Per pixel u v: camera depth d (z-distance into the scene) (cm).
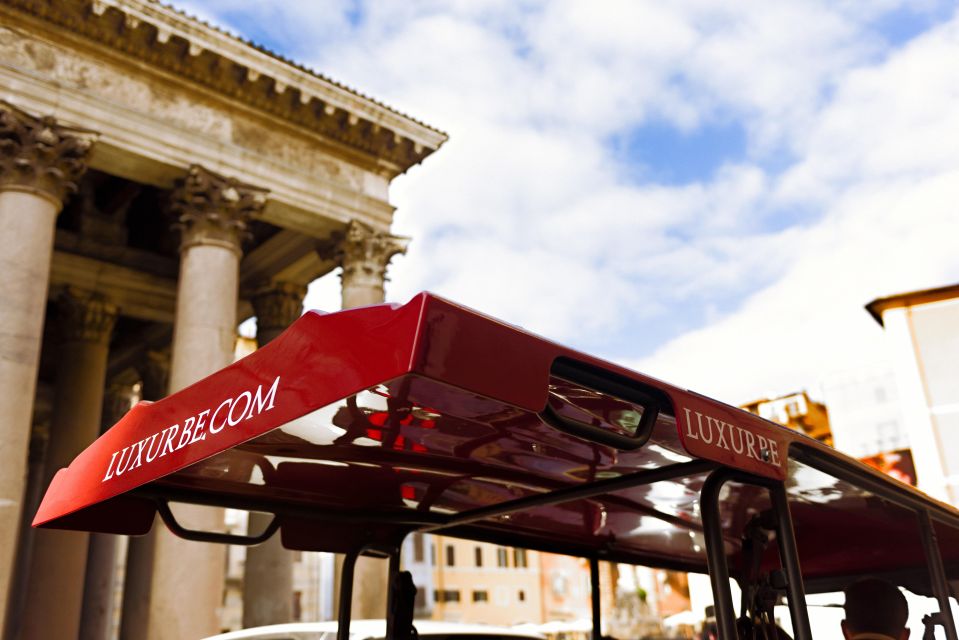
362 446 326
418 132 2114
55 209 1538
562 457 329
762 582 300
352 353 198
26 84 1553
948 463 2188
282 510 414
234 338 1734
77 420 2142
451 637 518
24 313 1416
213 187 1762
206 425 262
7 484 1316
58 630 1830
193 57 1766
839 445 3562
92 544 2455
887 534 470
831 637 517
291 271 2286
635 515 431
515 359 196
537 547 499
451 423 290
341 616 436
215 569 1509
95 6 1627
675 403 248
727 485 358
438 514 444
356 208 2022
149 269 2325
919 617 504
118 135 1656
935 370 2264
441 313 184
